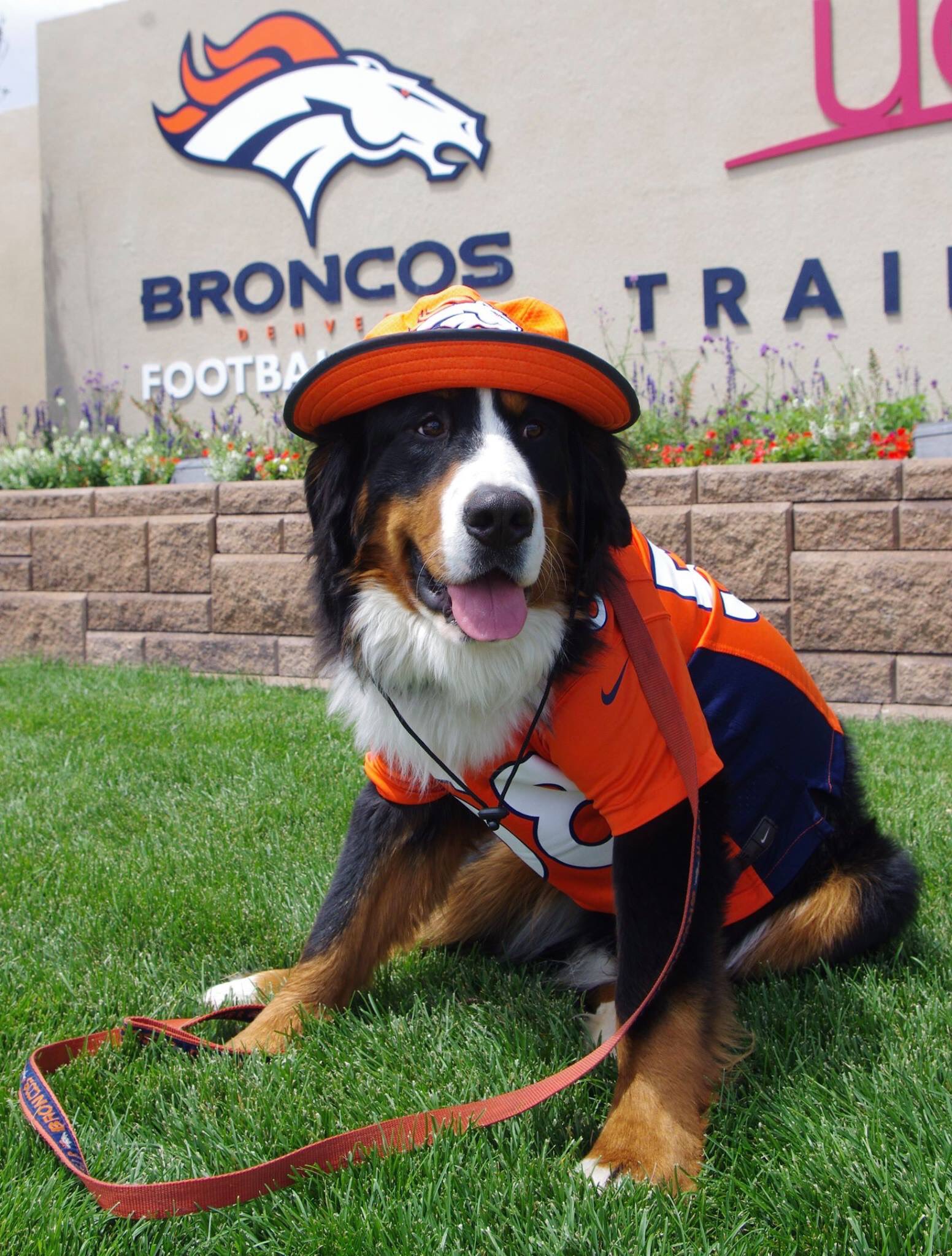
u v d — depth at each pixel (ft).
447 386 7.14
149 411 34.32
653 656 7.15
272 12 33.32
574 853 7.92
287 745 16.26
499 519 6.72
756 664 8.21
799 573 18.95
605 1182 6.15
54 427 36.47
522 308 8.06
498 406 7.26
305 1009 8.11
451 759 7.79
